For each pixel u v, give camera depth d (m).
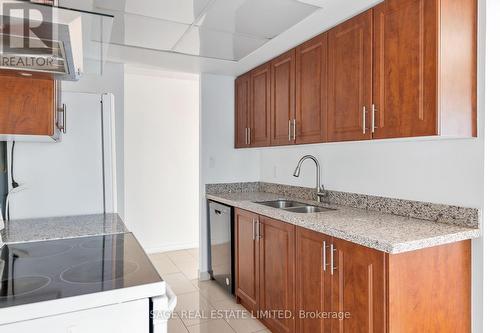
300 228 1.99
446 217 1.78
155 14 1.93
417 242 1.43
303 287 1.97
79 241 1.55
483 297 1.61
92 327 0.98
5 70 1.27
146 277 1.12
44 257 1.33
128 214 4.12
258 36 2.27
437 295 1.54
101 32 1.23
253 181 3.63
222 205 3.07
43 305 0.93
